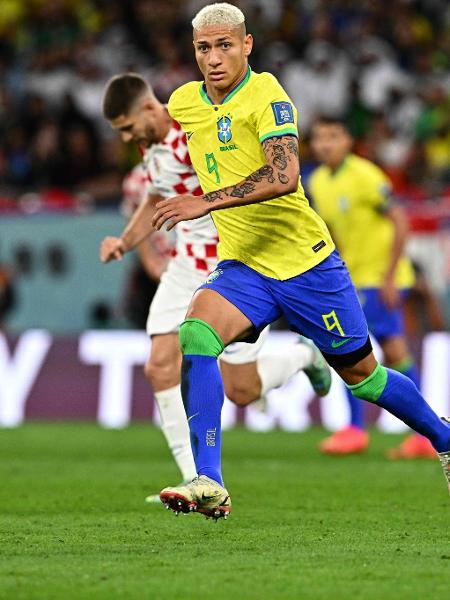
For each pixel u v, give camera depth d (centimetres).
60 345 4669
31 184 5828
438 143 6166
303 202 1962
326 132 3616
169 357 2547
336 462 3412
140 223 2620
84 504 2495
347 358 2022
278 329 5019
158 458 3522
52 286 5022
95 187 5738
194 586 1541
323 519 2252
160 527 2139
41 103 6091
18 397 4631
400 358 3619
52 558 1772
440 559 1758
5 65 6644
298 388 4509
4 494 2666
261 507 2439
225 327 1936
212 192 1856
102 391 4622
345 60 6581
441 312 4931
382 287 3538
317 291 1972
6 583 1562
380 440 4103
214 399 1905
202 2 6875
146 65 6638
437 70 6838
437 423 2094
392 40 6825
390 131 6269
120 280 5003
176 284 2555
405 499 2573
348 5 6925
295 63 6544
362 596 1481
